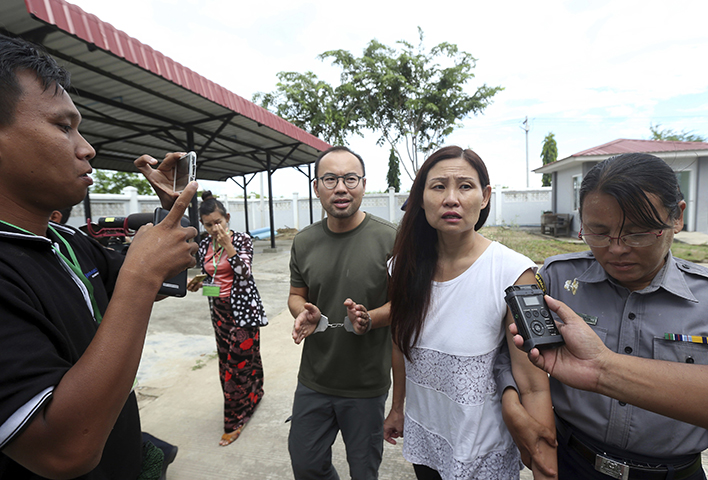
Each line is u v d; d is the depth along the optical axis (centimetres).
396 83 1638
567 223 1255
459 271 119
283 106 1641
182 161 92
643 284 99
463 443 112
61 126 74
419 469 135
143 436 133
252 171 1384
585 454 105
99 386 61
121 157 936
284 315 472
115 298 67
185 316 474
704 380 71
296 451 158
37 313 65
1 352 58
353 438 157
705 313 92
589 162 1157
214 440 226
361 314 136
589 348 78
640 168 85
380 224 164
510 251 116
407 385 132
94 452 63
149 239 72
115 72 459
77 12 313
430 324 120
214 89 525
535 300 88
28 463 61
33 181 71
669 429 94
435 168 112
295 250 175
